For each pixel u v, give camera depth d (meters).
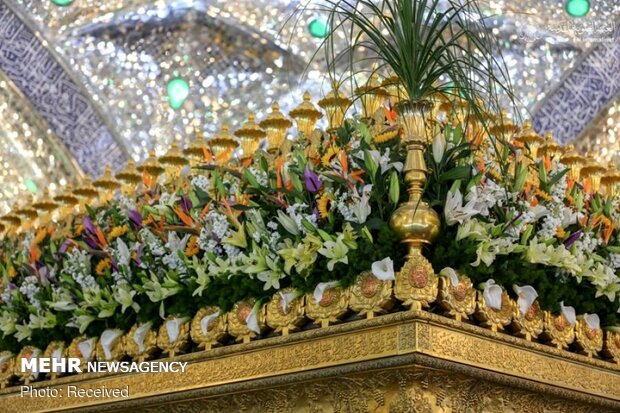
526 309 3.01
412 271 2.76
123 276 3.50
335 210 3.00
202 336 3.24
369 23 3.00
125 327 3.50
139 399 3.37
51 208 4.16
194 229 3.33
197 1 5.86
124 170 3.91
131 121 5.84
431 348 2.72
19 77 5.78
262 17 5.86
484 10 5.63
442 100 3.32
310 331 2.93
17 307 3.84
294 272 3.04
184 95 5.86
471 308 2.87
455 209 2.86
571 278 3.20
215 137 3.63
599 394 3.18
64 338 3.72
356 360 2.80
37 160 5.73
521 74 5.59
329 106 3.31
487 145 3.18
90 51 5.89
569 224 3.25
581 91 5.54
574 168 3.60
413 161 2.87
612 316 3.29
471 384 2.84
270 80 5.84
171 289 3.33
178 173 3.79
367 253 2.85
